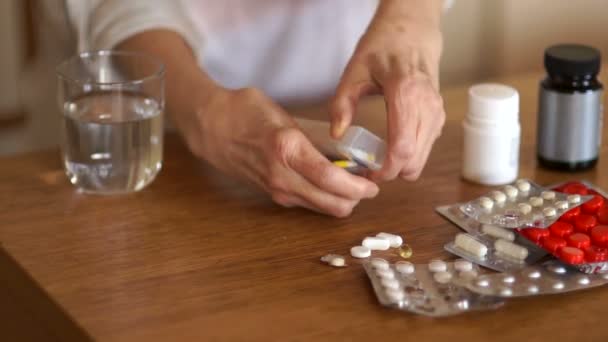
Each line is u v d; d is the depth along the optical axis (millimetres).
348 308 823
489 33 1755
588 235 878
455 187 994
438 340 788
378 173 923
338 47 1291
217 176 1022
